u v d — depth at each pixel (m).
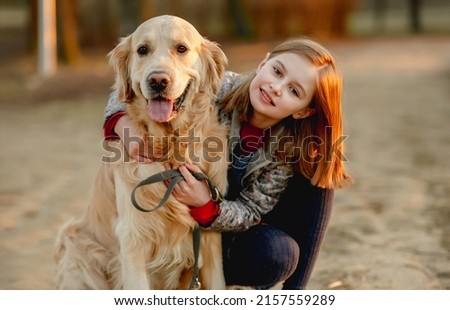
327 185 4.05
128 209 4.04
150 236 4.07
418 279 4.96
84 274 4.42
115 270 4.37
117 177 4.09
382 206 6.77
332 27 28.22
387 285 4.87
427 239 5.80
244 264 4.15
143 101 3.99
